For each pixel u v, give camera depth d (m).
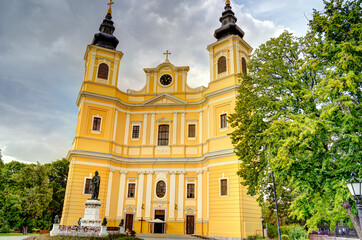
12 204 32.59
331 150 11.20
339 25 11.86
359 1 12.18
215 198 26.62
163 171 31.11
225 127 28.50
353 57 10.48
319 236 21.84
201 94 33.47
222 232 24.97
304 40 16.19
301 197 11.59
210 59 32.66
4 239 21.50
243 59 31.62
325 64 12.63
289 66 16.08
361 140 10.16
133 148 32.81
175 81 34.53
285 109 14.29
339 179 10.56
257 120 16.67
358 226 11.09
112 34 36.38
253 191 17.80
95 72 32.88
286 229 24.52
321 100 12.42
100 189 29.09
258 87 16.92
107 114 31.97
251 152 17.06
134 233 22.58
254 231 24.89
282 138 12.74
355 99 11.62
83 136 30.19
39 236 17.77
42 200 36.47
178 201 29.77
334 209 11.28
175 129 32.66
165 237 25.89
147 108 33.91
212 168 27.77
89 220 18.89
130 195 30.95
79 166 28.94
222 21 34.16
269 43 17.69
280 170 12.55
